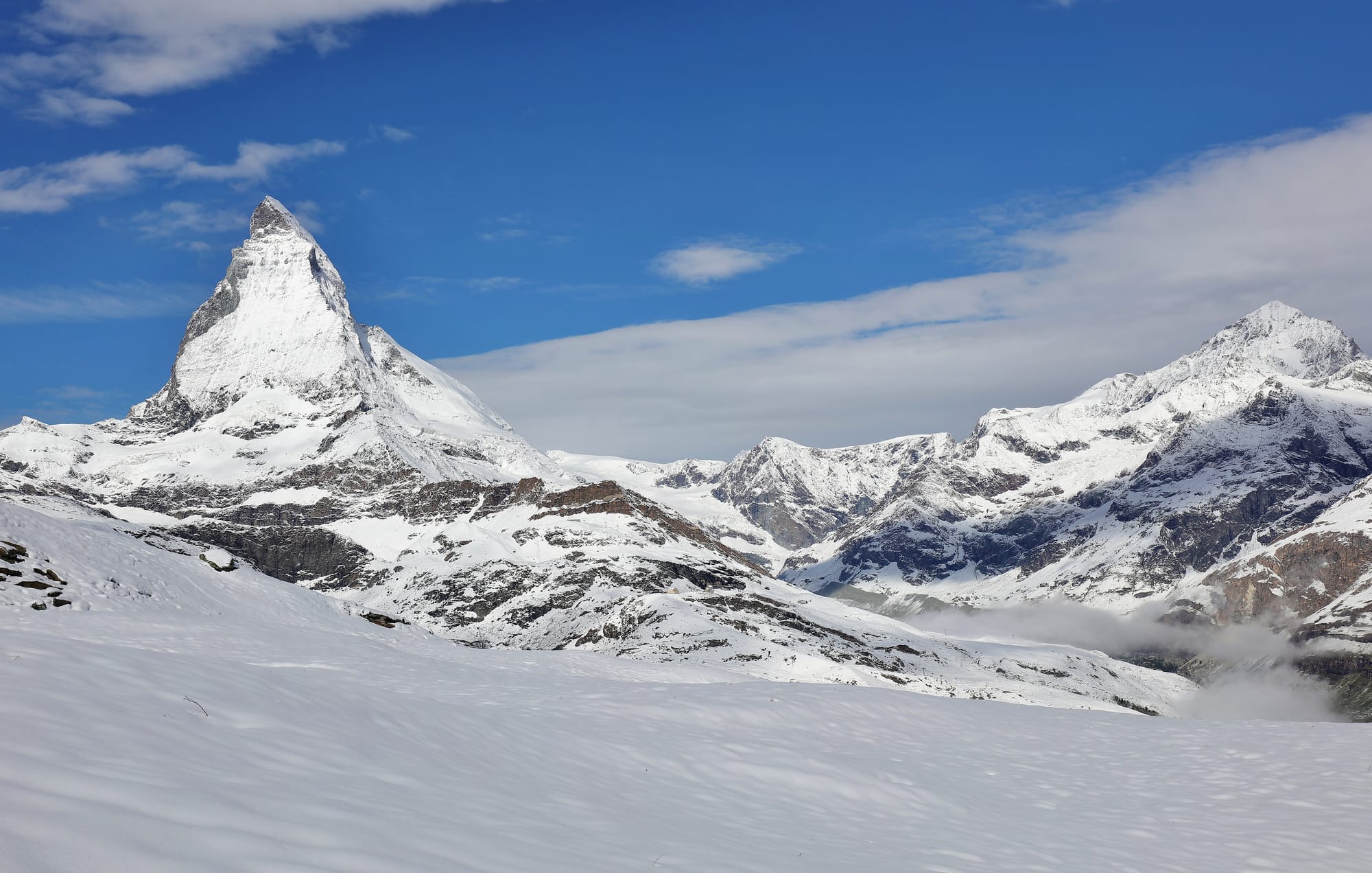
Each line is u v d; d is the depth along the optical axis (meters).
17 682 14.41
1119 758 33.00
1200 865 21.02
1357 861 21.55
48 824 9.50
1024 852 20.97
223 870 9.79
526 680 41.22
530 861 12.74
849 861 17.72
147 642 49.94
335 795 13.37
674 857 15.11
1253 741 35.19
